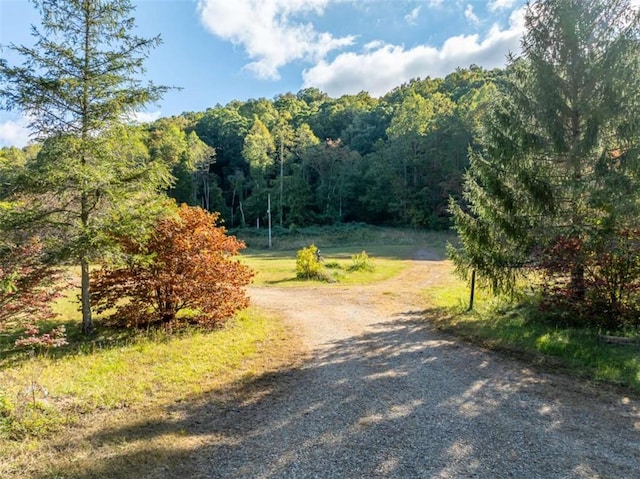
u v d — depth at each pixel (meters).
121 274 9.15
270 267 24.53
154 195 8.64
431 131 46.41
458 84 65.38
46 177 7.28
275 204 53.28
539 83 8.98
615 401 5.16
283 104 86.19
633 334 7.32
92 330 8.93
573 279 8.27
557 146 8.90
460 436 4.27
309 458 3.86
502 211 9.76
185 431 4.45
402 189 48.31
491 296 12.45
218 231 10.16
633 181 7.87
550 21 8.89
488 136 9.94
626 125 8.13
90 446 4.04
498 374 6.31
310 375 6.47
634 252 7.56
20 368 6.38
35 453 3.86
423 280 18.72
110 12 7.90
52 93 7.71
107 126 8.05
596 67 8.39
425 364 6.93
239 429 4.52
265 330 9.52
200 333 8.95
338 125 71.00
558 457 3.81
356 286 17.17
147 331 8.85
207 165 54.03
